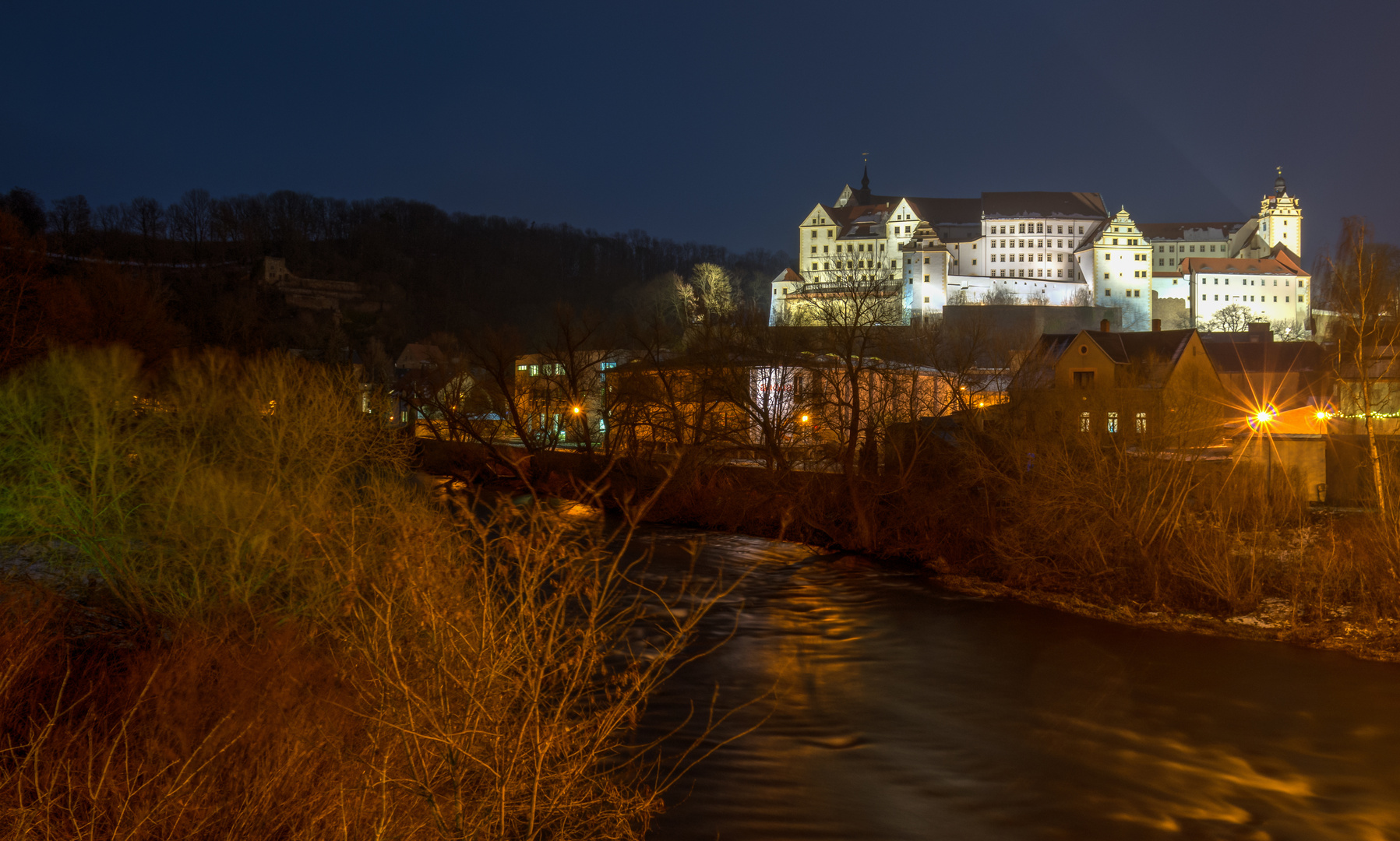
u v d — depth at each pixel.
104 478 17.14
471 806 7.68
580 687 8.95
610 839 9.43
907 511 35.41
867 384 37.03
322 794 9.09
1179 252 174.62
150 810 8.80
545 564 8.54
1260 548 28.17
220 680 13.16
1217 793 15.16
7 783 8.66
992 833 13.73
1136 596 27.73
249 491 16.97
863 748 16.83
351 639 9.14
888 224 158.50
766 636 24.11
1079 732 17.80
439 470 49.00
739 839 13.31
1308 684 20.61
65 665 13.97
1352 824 14.19
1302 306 149.00
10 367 33.16
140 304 52.50
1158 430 30.17
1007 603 28.12
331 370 25.61
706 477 43.16
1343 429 49.28
